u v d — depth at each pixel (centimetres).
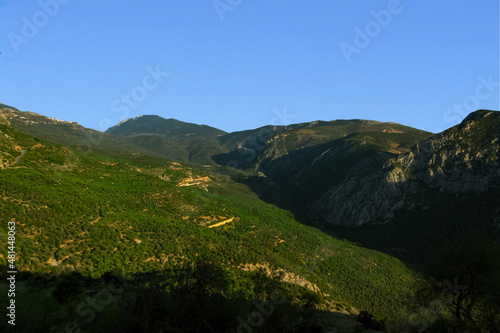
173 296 2462
